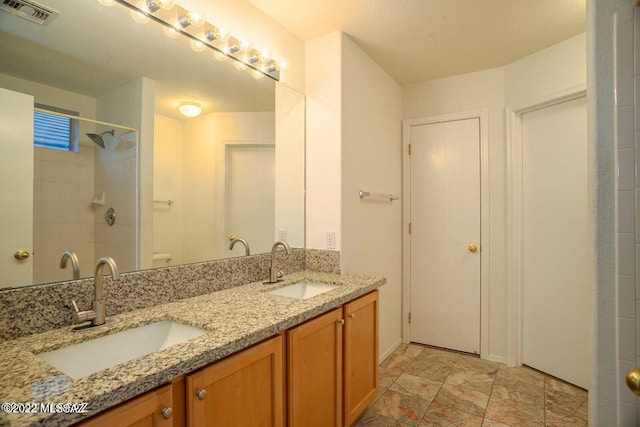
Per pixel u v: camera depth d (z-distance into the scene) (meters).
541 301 2.46
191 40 1.62
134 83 1.42
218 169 1.78
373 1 1.87
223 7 1.75
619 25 1.03
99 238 1.29
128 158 1.40
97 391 0.73
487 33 2.19
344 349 1.68
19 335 1.04
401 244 3.08
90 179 1.27
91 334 1.08
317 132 2.26
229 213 1.84
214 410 1.01
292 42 2.21
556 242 2.37
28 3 1.12
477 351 2.79
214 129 1.76
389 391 2.23
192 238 1.65
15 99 1.08
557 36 2.21
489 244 2.72
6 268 1.05
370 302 1.92
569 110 2.29
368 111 2.52
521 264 2.57
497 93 2.70
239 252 1.90
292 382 1.33
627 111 1.02
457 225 2.87
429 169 2.98
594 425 1.08
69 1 1.21
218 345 0.99
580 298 2.23
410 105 3.06
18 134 1.09
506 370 2.52
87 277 1.23
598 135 1.08
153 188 1.49
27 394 0.72
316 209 2.26
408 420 1.91
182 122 1.62
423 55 2.50
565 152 2.31
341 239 2.17
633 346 1.00
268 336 1.18
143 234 1.45
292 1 1.88
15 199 1.08
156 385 0.84
